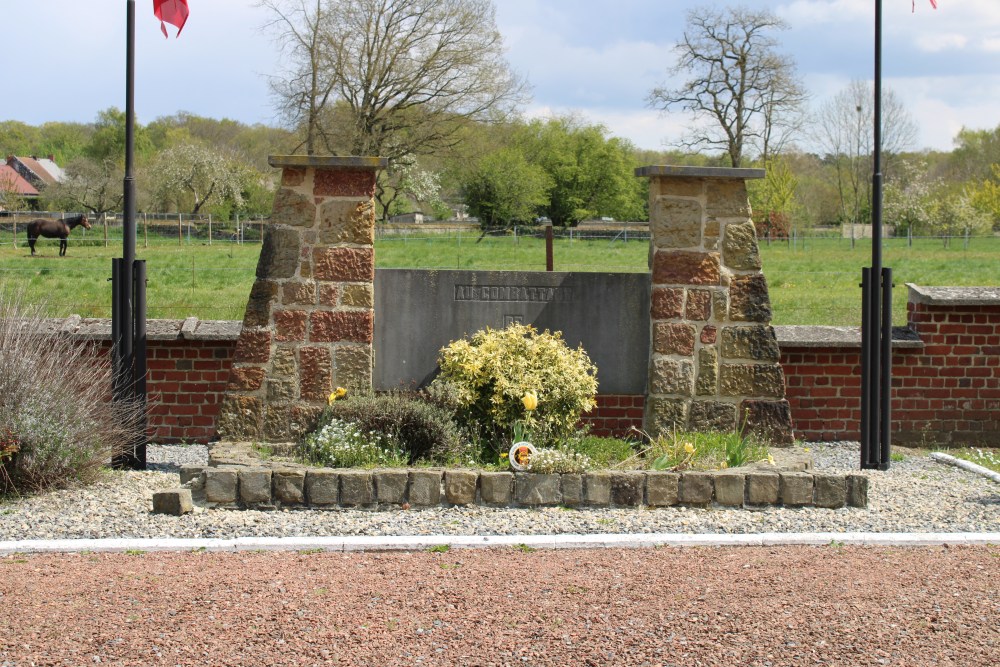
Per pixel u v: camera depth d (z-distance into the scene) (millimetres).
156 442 8922
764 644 3859
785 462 6836
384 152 37375
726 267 7469
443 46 36250
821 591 4461
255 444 7078
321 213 7273
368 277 7289
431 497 6070
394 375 7617
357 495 6047
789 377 9336
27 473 6289
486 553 5113
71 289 20328
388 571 4742
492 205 46906
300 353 7258
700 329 7465
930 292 9320
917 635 3957
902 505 6367
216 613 4113
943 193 55938
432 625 4016
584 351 7699
